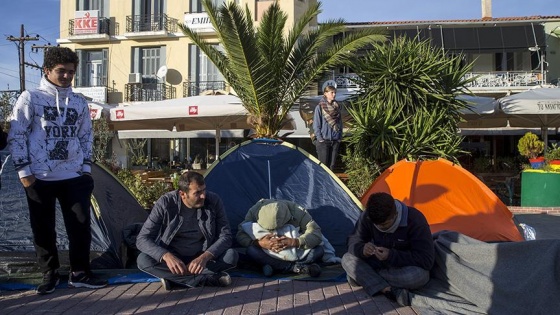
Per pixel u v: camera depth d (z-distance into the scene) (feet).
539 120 43.19
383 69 32.48
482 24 81.00
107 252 17.88
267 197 21.15
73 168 15.35
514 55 83.97
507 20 81.35
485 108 37.17
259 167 21.98
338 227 20.49
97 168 21.67
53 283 15.25
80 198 15.47
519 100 36.78
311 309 13.79
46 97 15.03
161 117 39.04
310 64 35.91
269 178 21.67
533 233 21.07
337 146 29.35
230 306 13.97
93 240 18.10
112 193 20.94
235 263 16.37
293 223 18.24
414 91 32.07
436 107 31.81
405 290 14.37
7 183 19.13
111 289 15.56
